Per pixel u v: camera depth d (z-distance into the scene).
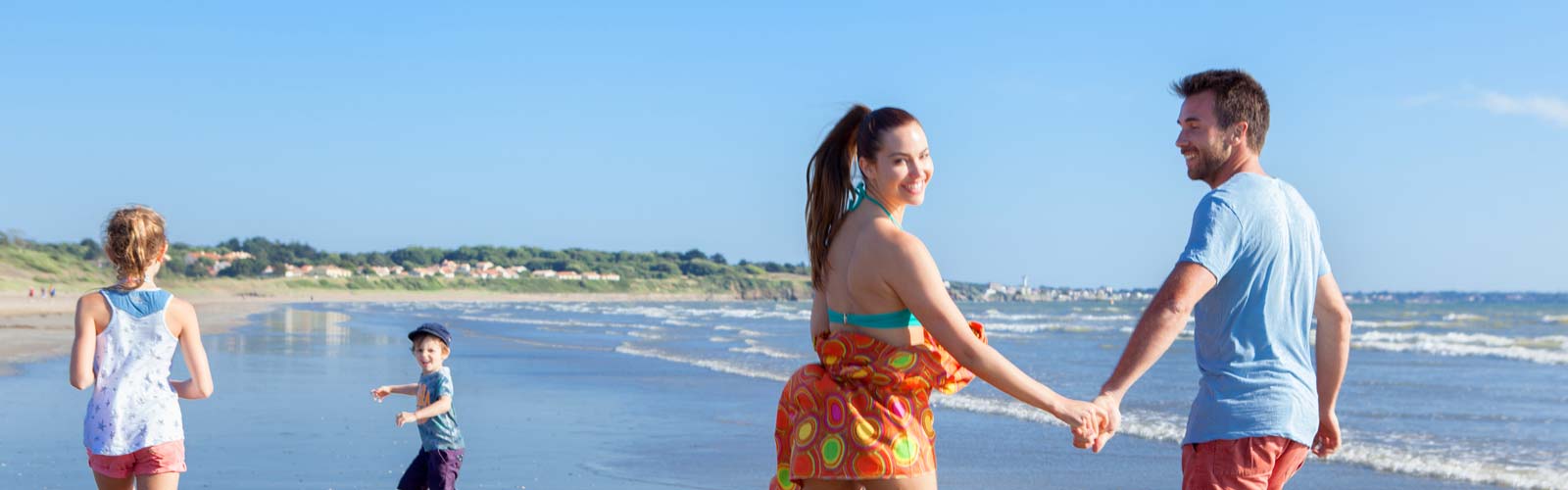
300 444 9.50
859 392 3.12
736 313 78.94
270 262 189.62
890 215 3.16
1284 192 3.39
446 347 6.48
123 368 4.59
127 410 4.56
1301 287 3.37
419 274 199.12
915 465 3.10
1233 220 3.25
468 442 10.27
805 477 3.18
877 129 3.10
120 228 4.64
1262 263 3.28
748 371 19.09
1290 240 3.33
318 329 38.03
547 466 8.98
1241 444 3.26
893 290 3.07
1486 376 17.95
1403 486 8.20
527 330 41.09
